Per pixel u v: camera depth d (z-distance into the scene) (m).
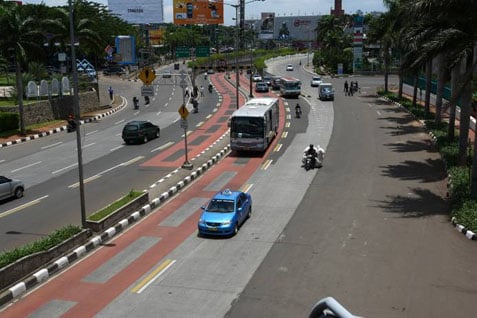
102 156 38.75
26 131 47.81
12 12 44.06
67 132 49.78
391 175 31.08
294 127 49.19
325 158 36.31
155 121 55.62
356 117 53.78
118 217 23.84
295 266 18.47
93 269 19.00
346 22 150.38
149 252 20.53
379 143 40.56
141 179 31.88
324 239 21.14
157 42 157.38
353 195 27.34
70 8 20.94
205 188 30.11
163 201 27.67
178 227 23.50
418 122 49.22
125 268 18.97
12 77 76.44
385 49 72.31
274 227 22.94
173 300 16.17
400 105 60.34
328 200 26.66
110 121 56.25
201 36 185.88
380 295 15.94
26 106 50.56
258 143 37.88
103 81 99.69
